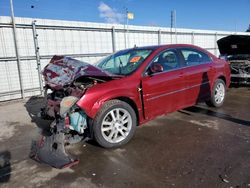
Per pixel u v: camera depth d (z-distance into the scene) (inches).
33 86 343.6
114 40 415.2
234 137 164.7
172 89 183.9
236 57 349.4
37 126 207.6
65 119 141.0
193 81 201.3
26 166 137.4
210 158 136.8
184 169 126.6
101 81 155.5
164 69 181.8
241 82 324.2
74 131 150.2
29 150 159.2
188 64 201.5
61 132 141.2
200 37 574.9
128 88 158.7
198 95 209.5
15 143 172.4
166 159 138.3
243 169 123.8
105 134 153.5
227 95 295.7
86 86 148.5
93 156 145.5
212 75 222.2
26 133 191.8
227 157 137.1
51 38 350.9
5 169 134.8
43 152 143.0
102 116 148.6
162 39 489.4
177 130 181.9
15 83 327.9
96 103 145.0
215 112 223.3
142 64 171.0
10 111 263.4
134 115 162.7
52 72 161.9
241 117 206.8
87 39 386.6
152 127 189.9
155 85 172.1
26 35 330.0
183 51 201.2
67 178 123.2
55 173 128.3
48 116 167.9
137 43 450.0
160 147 154.3
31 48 335.9
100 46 402.6
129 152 149.3
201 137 167.0
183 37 533.0
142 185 114.7
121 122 157.8
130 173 125.4
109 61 199.6
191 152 145.4
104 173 126.3
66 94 151.6
